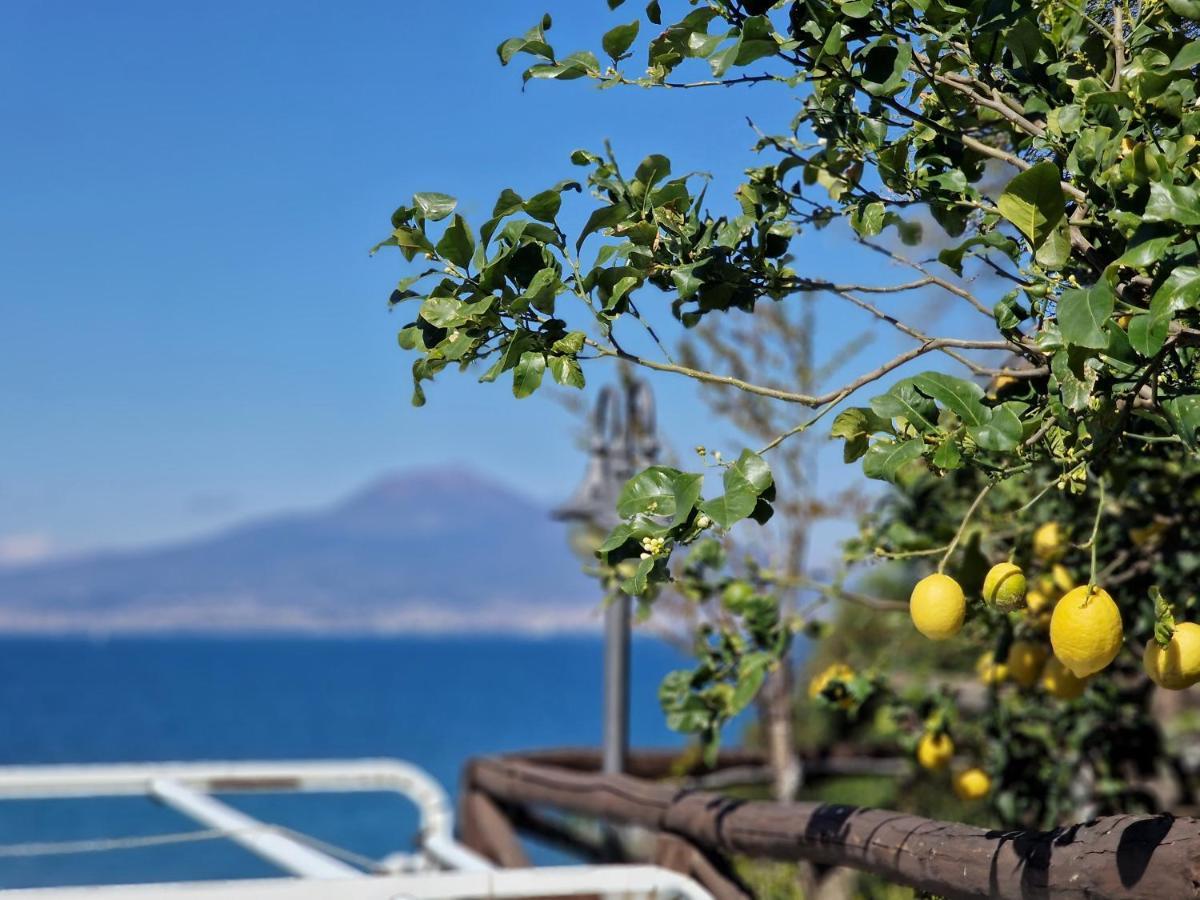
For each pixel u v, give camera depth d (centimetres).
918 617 189
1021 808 434
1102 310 160
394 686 11238
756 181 248
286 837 364
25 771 429
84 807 2684
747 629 324
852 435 192
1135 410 194
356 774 455
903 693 384
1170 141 188
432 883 286
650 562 191
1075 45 228
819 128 237
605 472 552
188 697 8594
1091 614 176
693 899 303
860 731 797
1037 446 196
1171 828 177
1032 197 181
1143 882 177
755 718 856
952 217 237
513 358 203
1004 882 205
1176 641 179
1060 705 434
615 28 217
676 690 321
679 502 191
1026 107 223
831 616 659
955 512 379
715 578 382
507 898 296
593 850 509
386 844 2148
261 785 447
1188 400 175
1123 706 434
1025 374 208
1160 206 161
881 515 377
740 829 300
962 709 489
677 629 687
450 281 209
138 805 2716
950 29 210
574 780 421
